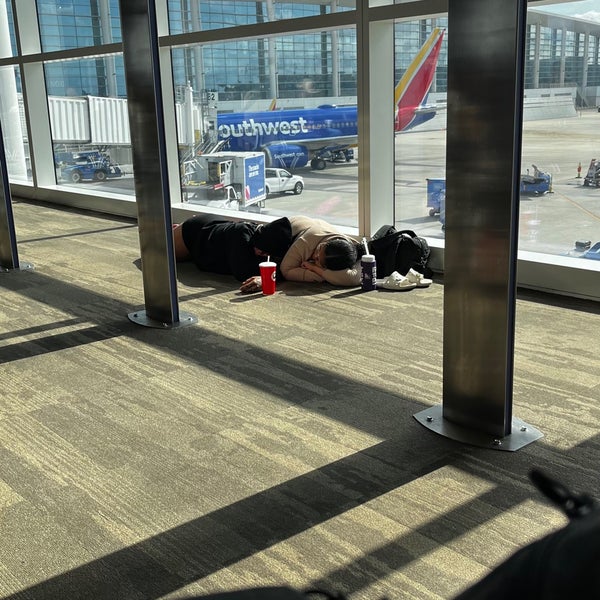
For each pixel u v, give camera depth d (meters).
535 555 0.52
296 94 6.97
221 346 4.35
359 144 6.09
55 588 2.16
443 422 3.21
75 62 9.62
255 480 2.77
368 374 3.83
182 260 6.66
